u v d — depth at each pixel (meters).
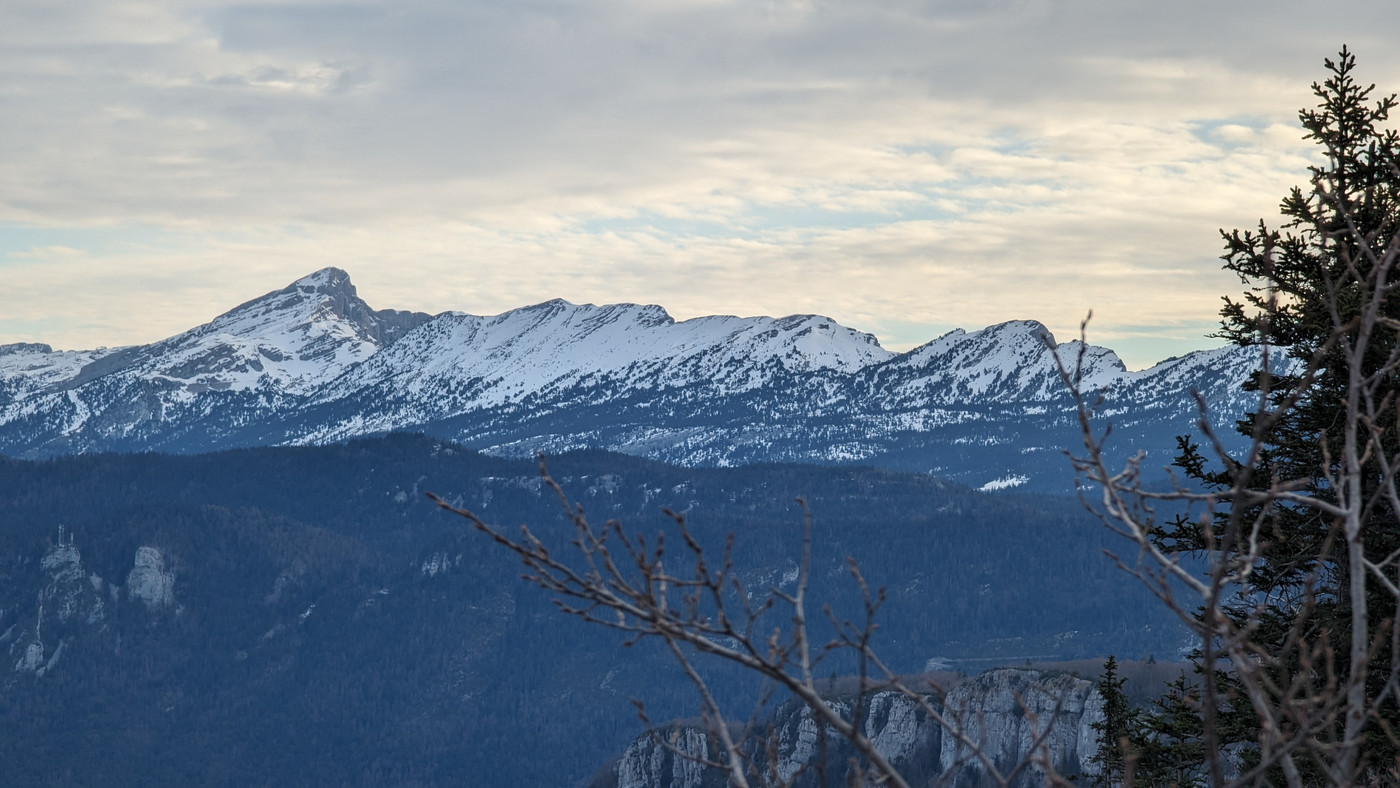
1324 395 17.09
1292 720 5.75
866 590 5.34
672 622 5.23
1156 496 5.76
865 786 5.21
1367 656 5.58
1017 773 5.38
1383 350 16.30
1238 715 16.59
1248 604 7.97
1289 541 16.92
